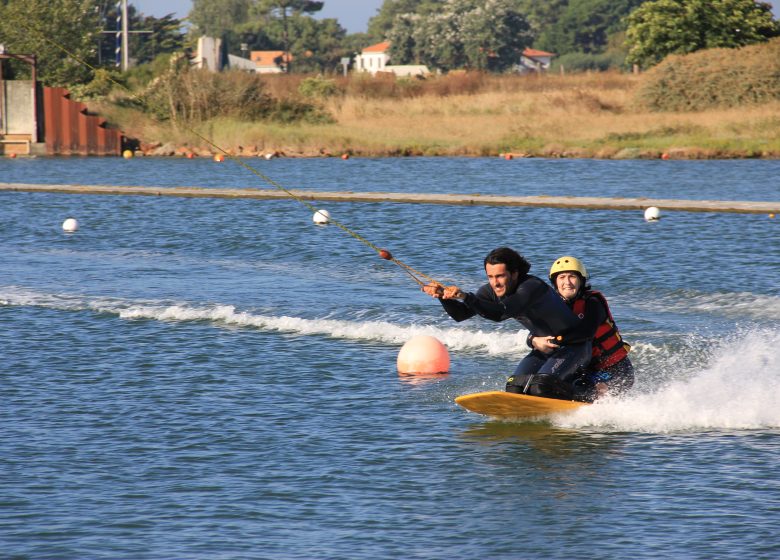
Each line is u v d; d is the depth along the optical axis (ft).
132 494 78.07
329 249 208.33
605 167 410.52
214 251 208.64
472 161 449.89
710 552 67.56
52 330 135.44
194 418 97.60
